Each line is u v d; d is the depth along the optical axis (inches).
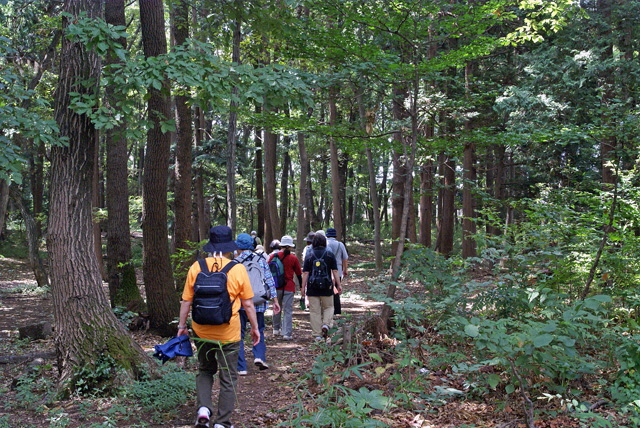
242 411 191.0
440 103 377.7
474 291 240.5
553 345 164.9
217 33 349.1
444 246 759.7
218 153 895.1
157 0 344.2
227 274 164.1
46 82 573.3
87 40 199.5
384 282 273.3
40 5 493.0
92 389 201.9
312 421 139.3
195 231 893.2
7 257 1051.9
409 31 300.2
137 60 213.9
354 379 202.2
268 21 305.3
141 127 223.1
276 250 347.6
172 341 161.0
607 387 176.1
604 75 576.7
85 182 216.1
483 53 315.0
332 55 308.2
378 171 1453.0
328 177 1493.6
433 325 243.3
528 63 668.1
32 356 278.8
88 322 211.0
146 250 354.0
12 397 206.2
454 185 692.1
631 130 262.4
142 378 209.9
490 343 155.6
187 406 195.3
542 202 293.4
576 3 526.6
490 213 302.5
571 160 717.3
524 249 254.1
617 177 265.3
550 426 153.6
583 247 270.8
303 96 250.5
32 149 602.5
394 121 557.6
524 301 216.1
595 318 158.9
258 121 324.5
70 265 210.4
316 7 301.9
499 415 165.6
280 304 346.6
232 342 163.6
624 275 262.7
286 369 254.8
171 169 920.3
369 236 1583.4
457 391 181.6
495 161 831.7
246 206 1406.3
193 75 212.1
